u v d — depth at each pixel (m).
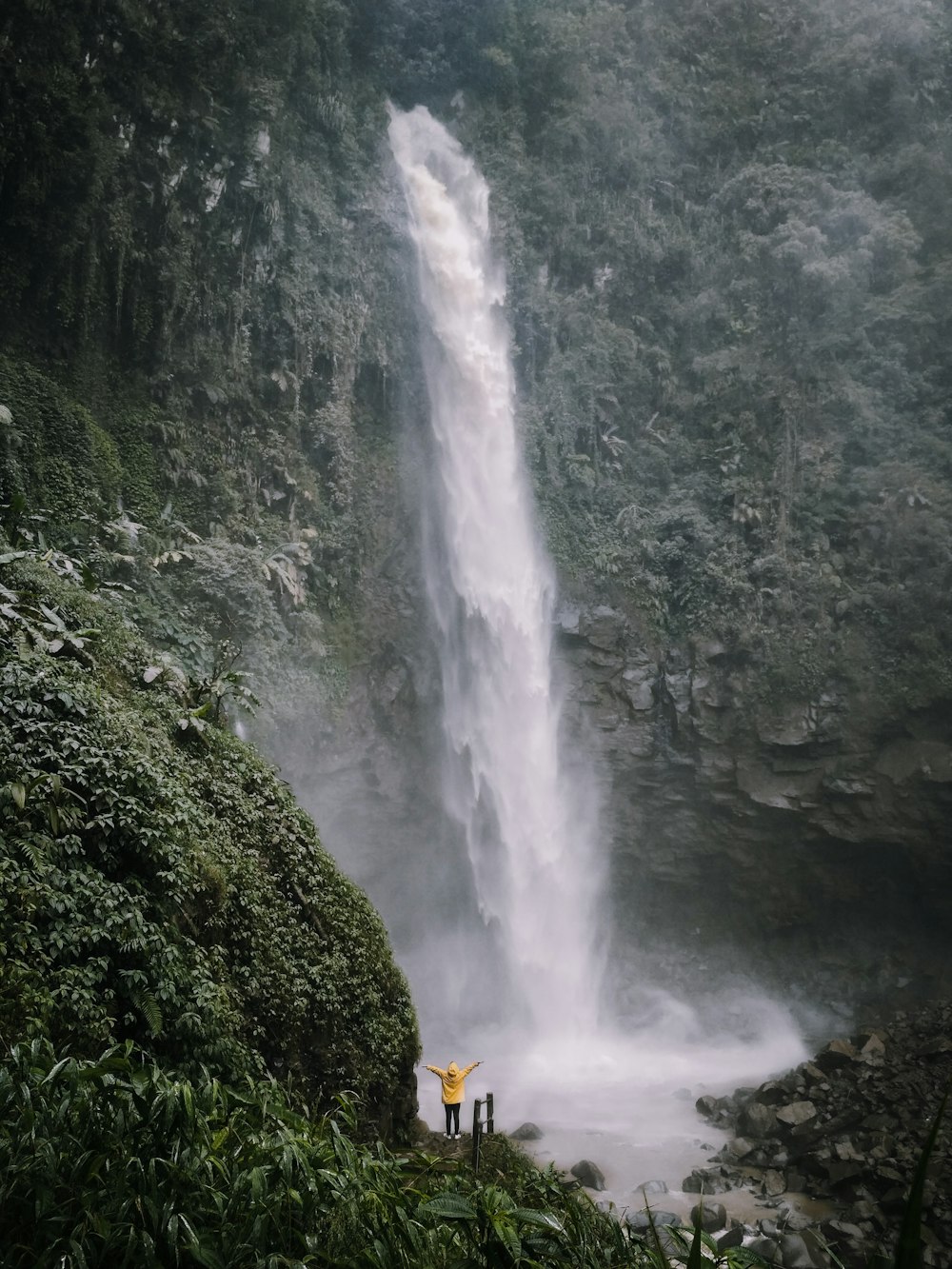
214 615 22.89
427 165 31.56
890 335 31.20
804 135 33.97
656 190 33.75
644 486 31.48
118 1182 4.74
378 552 28.14
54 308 23.28
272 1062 10.58
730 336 32.53
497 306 31.55
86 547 20.56
